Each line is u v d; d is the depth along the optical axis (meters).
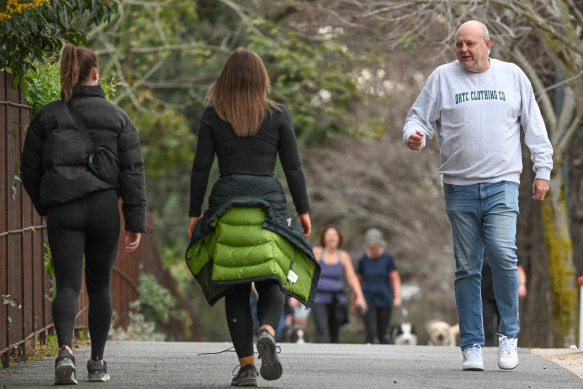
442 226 66.94
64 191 12.84
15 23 15.49
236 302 12.84
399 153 66.00
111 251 13.27
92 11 17.19
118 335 29.27
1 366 15.39
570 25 26.81
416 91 55.81
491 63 15.91
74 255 12.95
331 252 30.98
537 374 15.43
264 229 12.38
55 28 16.92
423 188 67.44
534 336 37.47
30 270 17.72
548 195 34.34
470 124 15.66
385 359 18.31
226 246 12.34
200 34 55.09
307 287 12.62
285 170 12.80
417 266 70.88
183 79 53.59
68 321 12.76
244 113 12.53
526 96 15.88
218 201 12.51
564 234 34.34
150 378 14.01
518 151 15.88
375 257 33.22
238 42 52.62
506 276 15.72
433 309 72.81
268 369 12.23
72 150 12.92
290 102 49.97
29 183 13.34
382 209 69.69
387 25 31.50
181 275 56.78
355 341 70.94
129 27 46.06
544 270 37.44
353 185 67.44
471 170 15.67
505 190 15.61
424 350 22.55
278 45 44.03
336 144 67.25
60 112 13.07
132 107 52.09
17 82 16.78
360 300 31.56
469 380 14.34
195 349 20.48
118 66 43.84
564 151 33.19
